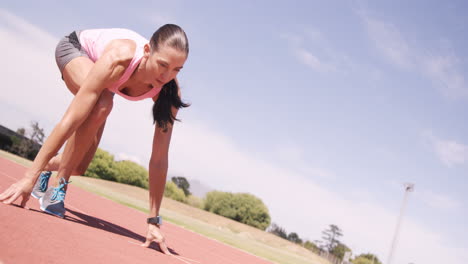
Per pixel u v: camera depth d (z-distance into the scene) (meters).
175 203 30.09
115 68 2.86
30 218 2.27
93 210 5.52
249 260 6.67
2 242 1.55
